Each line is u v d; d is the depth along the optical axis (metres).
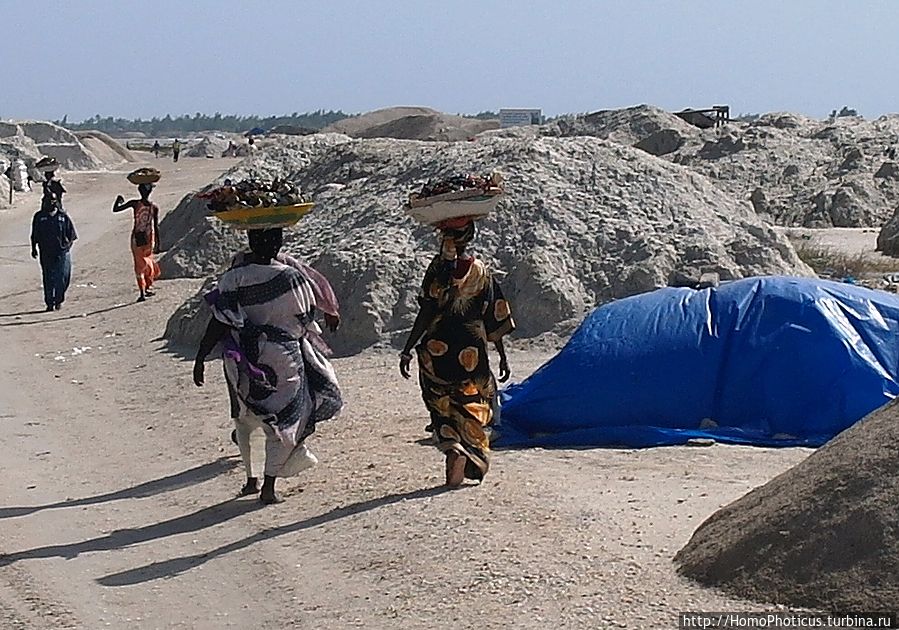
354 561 7.16
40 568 7.39
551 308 14.06
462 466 8.39
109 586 7.04
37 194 52.06
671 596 6.07
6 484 9.40
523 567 6.71
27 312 19.30
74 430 11.20
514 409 10.24
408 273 14.47
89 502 8.82
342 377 12.70
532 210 15.28
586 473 8.80
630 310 10.63
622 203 15.77
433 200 8.16
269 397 8.28
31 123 82.69
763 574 5.94
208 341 8.31
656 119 55.47
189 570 7.25
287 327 8.31
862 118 51.66
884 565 5.59
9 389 13.29
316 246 16.28
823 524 5.90
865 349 9.98
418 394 11.70
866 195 36.50
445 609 6.28
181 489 9.01
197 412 11.57
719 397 10.05
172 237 26.73
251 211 8.08
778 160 43.88
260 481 8.93
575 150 16.88
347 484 8.67
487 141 18.11
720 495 8.08
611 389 10.09
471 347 8.34
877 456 6.02
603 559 6.73
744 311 10.36
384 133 81.62
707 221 15.85
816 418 9.74
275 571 7.11
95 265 25.98
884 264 21.61
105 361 14.72
